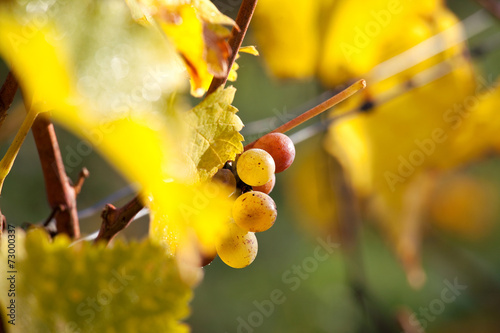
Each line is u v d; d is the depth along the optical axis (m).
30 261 0.44
